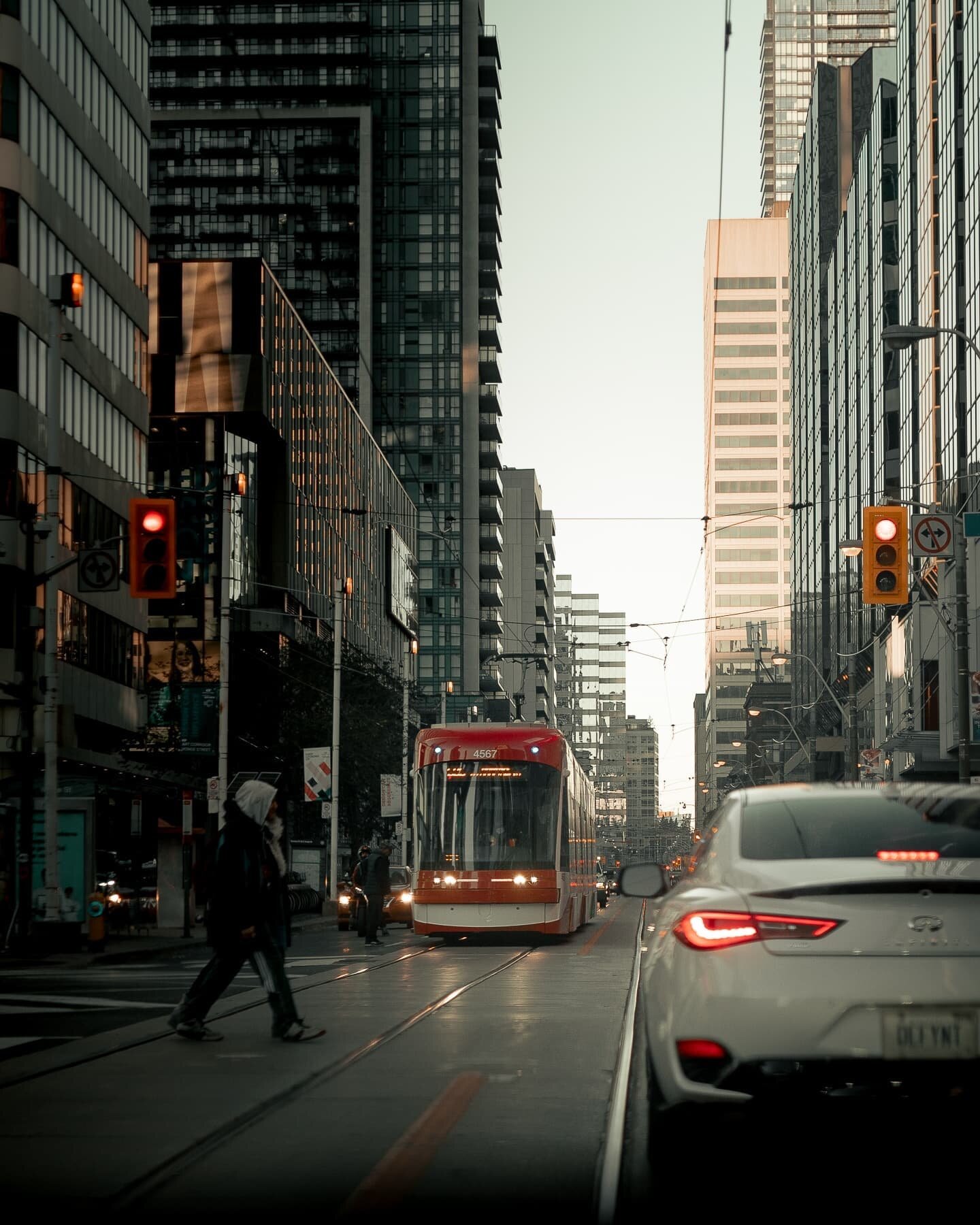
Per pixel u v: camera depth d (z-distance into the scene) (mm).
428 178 147375
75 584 46312
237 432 81625
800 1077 5949
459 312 146125
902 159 82500
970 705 30938
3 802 30938
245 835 12227
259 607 82688
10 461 42094
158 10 145875
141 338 54781
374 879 31688
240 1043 12078
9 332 42125
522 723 31094
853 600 95938
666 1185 6621
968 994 5879
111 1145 7730
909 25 80688
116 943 30828
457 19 148625
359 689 68312
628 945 28375
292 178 142750
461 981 18906
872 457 90312
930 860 6320
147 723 55125
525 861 28312
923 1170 6840
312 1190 6625
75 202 47531
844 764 99250
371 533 111188
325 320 141625
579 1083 9695
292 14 146625
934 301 72125
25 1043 12719
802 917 6047
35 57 44094
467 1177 6836
